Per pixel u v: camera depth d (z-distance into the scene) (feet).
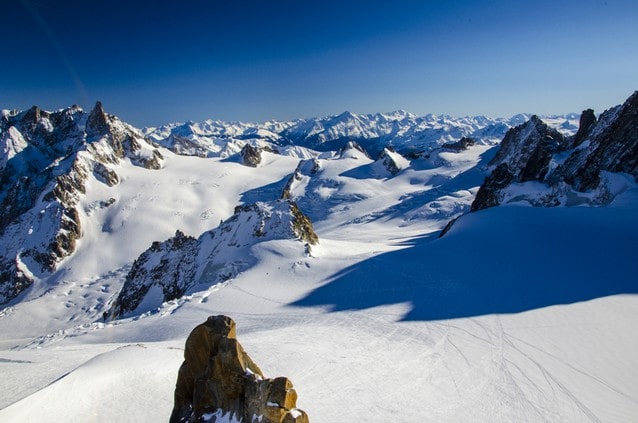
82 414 59.00
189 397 57.47
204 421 52.75
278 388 51.37
